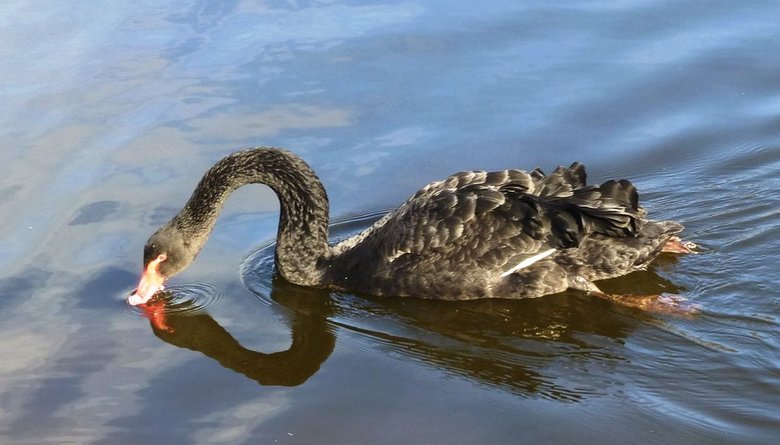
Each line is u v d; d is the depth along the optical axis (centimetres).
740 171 1073
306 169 957
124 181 1059
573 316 870
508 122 1159
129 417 752
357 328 877
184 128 1145
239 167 951
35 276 927
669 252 946
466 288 904
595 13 1362
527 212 897
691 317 851
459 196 915
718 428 712
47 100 1183
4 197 1024
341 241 986
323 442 717
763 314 850
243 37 1328
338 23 1362
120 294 915
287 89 1218
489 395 768
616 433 715
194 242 941
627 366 792
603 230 891
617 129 1146
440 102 1194
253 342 856
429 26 1345
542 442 710
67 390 784
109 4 1412
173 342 854
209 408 762
